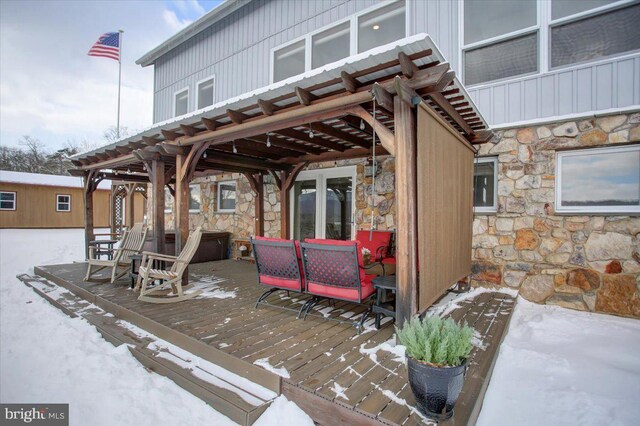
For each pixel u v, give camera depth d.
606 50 4.02
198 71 8.84
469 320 3.36
